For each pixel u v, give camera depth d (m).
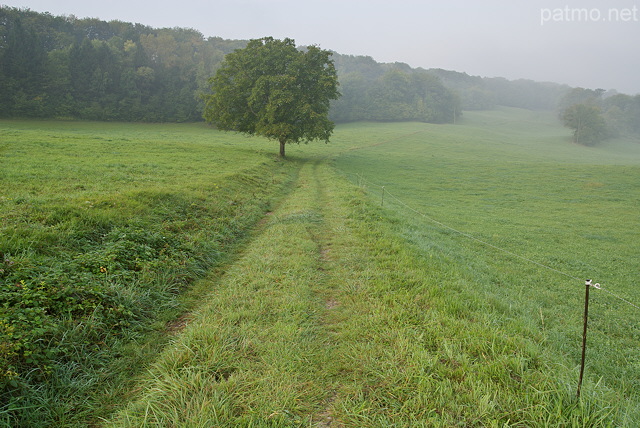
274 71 37.59
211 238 9.89
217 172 20.75
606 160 70.25
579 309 8.65
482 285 8.45
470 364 4.43
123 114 80.50
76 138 31.97
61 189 12.37
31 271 5.65
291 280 7.19
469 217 21.61
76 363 4.48
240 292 6.62
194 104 89.44
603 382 4.95
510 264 12.41
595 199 29.69
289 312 5.88
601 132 99.06
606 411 3.67
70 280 5.68
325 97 39.03
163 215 10.55
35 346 4.26
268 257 8.59
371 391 4.09
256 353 4.77
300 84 37.97
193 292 6.99
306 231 11.12
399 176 38.12
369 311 5.99
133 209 10.02
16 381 3.77
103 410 3.93
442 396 3.88
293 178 26.94
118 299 5.78
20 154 20.41
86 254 6.83
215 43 139.50
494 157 61.12
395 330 5.27
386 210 15.91
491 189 33.28
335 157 46.28
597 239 17.94
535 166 46.59
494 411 3.68
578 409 3.63
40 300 5.00
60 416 3.77
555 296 9.47
